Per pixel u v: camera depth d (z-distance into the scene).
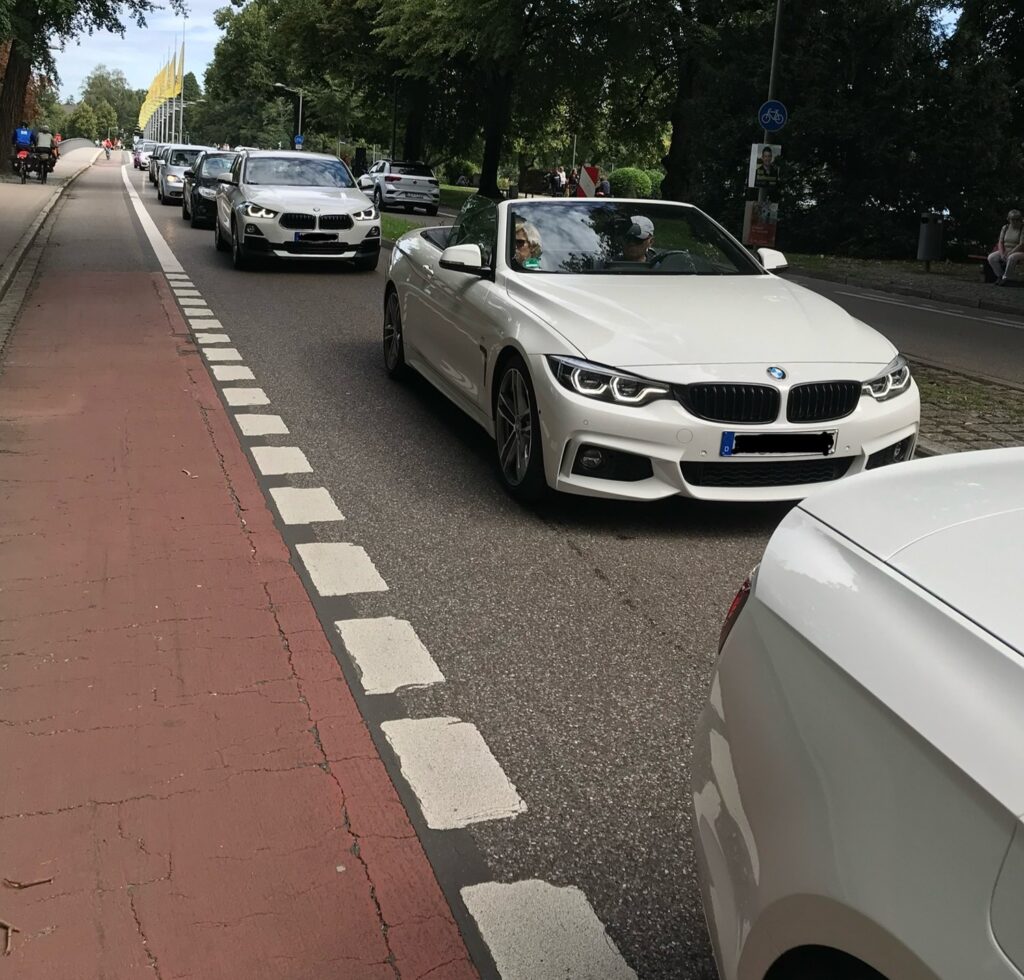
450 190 58.69
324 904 2.64
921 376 9.97
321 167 17.16
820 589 1.76
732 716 1.86
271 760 3.26
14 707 3.50
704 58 31.20
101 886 2.68
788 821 1.62
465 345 6.59
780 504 6.00
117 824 2.92
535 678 3.88
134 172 64.56
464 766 3.28
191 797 3.05
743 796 1.77
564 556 5.11
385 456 6.64
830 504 1.99
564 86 40.22
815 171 29.64
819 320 5.84
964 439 7.42
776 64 24.70
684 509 5.88
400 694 3.71
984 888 1.30
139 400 7.75
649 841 2.96
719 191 30.97
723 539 5.43
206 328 10.91
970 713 1.40
